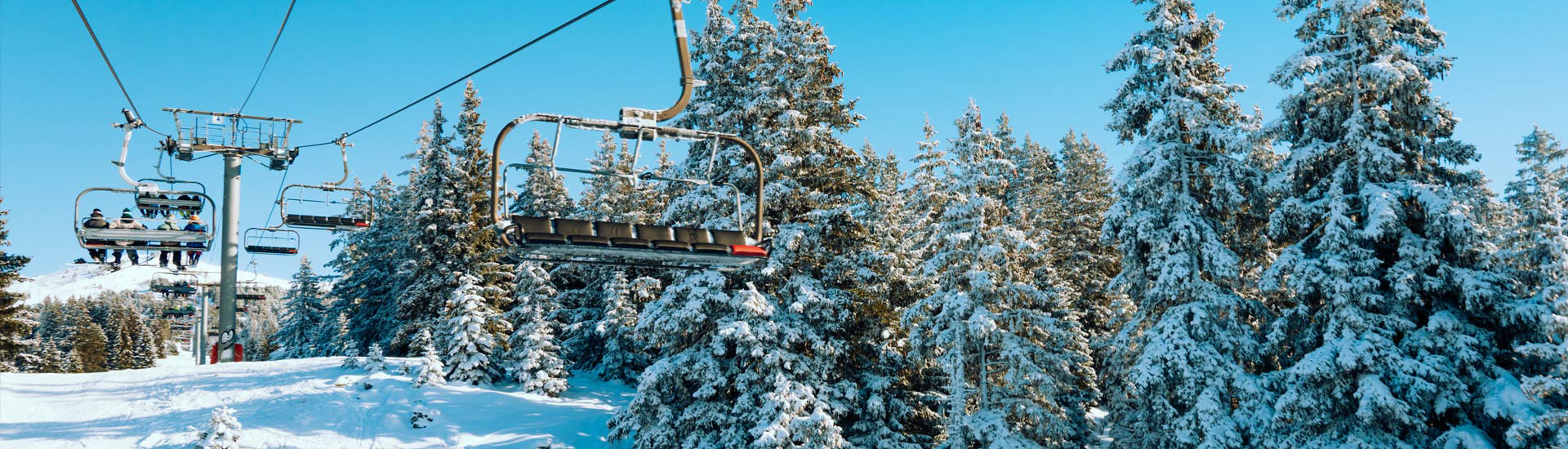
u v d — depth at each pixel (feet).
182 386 110.83
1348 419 70.38
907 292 95.20
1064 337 88.74
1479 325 71.72
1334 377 67.46
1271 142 88.02
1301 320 76.54
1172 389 78.89
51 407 100.73
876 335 91.91
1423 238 72.02
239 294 155.84
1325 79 75.15
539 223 32.81
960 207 90.22
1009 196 158.61
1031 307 95.96
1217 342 77.87
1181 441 74.02
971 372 91.66
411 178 187.62
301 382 113.29
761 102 88.28
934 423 95.76
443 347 126.82
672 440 85.46
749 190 91.04
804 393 79.25
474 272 135.44
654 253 34.01
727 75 98.32
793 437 77.46
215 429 85.35
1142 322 84.33
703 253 34.55
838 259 89.25
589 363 148.97
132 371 121.29
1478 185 75.46
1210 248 79.25
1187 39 86.17
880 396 88.28
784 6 93.25
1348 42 77.77
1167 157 82.38
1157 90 87.56
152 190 78.54
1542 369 67.56
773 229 88.33
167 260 82.89
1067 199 150.30
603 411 111.96
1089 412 114.93
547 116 32.27
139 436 89.76
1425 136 76.84
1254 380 74.33
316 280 216.54
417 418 99.76
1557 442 59.06
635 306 126.93
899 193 156.46
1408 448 66.28
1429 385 64.18
